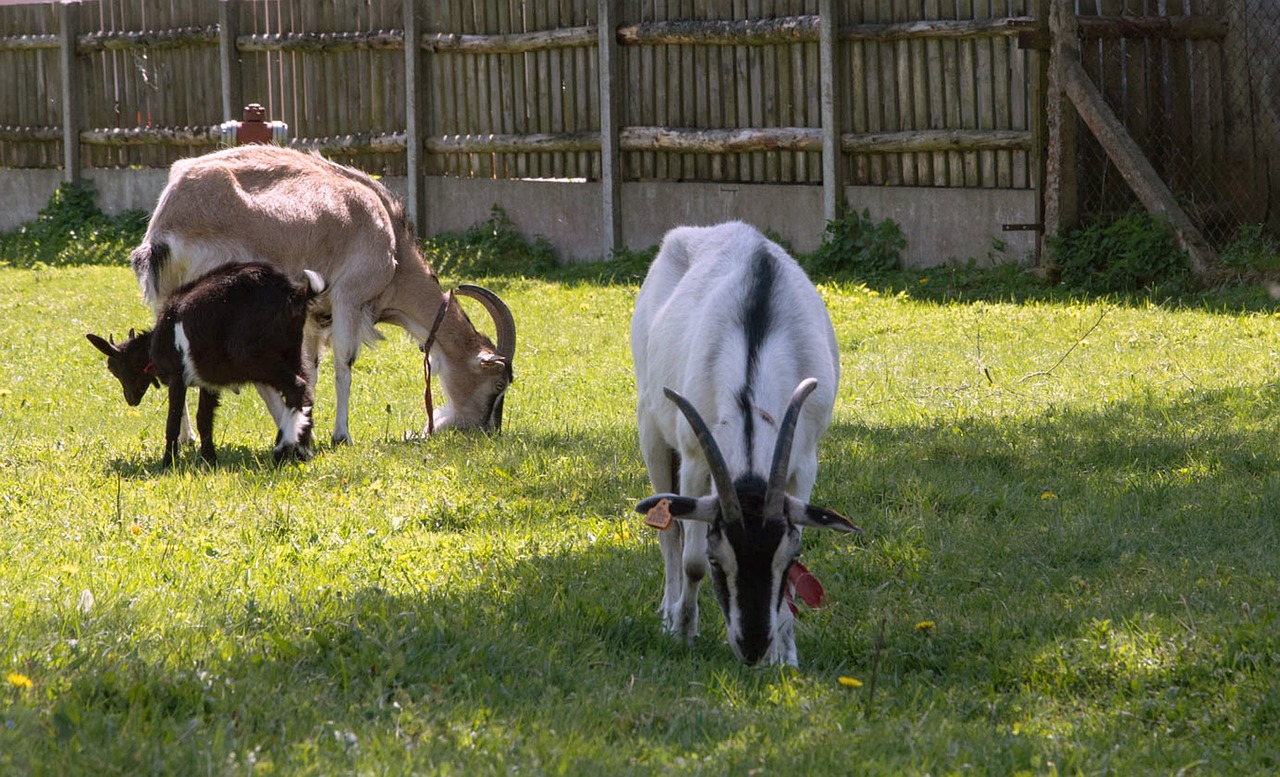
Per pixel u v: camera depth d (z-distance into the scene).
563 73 17.73
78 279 17.06
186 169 9.69
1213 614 5.81
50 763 3.81
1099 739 4.77
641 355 6.66
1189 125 14.87
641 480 8.28
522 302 15.06
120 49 20.89
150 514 7.42
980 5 14.84
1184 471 8.04
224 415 10.81
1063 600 6.20
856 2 15.60
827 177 15.81
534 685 4.99
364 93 19.27
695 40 16.59
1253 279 13.27
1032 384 10.48
